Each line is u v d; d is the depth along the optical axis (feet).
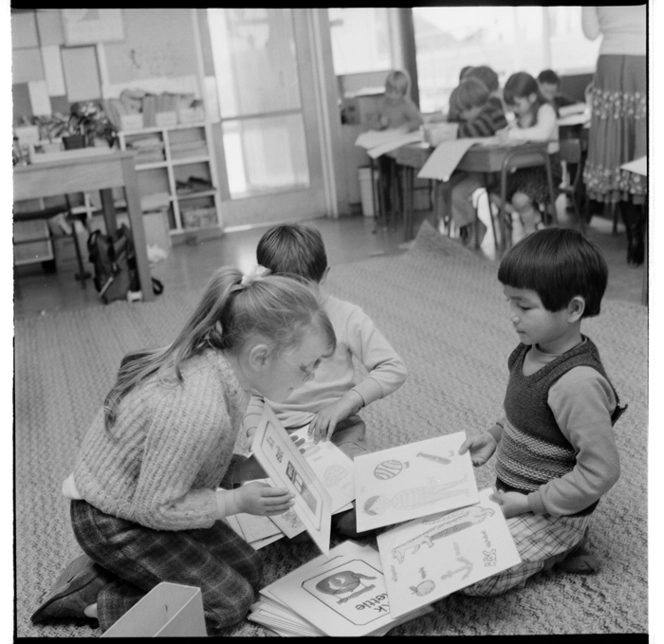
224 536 5.15
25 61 16.92
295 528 5.37
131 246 13.64
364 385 5.96
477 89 14.06
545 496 4.80
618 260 12.68
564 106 15.49
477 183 14.53
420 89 18.57
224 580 4.87
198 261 16.60
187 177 18.97
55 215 15.84
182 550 4.82
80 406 9.05
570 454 4.91
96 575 5.07
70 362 10.68
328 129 19.38
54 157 13.29
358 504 5.30
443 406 8.00
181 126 18.22
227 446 4.75
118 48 17.58
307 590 4.88
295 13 18.85
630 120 11.94
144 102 17.95
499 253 14.14
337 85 19.22
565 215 15.78
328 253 15.80
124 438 4.64
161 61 17.97
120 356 10.74
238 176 19.44
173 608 4.50
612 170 12.37
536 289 4.68
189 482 4.57
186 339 4.72
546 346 5.00
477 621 4.78
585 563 5.15
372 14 18.83
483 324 10.39
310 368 4.82
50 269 17.13
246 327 4.59
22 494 6.98
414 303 11.62
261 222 19.85
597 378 4.69
